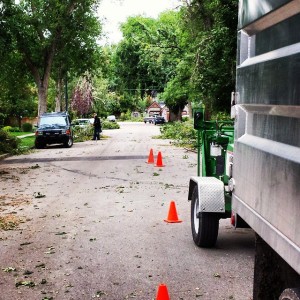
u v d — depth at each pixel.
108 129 66.31
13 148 26.94
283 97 2.62
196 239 7.38
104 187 13.58
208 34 23.98
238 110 3.66
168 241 7.77
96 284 5.85
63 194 12.55
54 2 37.47
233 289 5.63
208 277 6.06
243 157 3.49
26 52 38.41
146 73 82.19
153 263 6.64
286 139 2.68
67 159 22.33
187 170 17.30
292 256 2.46
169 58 44.25
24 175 16.69
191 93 29.83
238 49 3.62
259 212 3.06
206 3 26.39
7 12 27.48
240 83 3.54
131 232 8.39
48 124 31.25
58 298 5.42
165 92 55.84
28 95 61.00
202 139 8.54
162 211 10.19
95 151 26.84
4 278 6.11
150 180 14.87
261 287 3.20
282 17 2.69
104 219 9.45
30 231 8.56
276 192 2.73
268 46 2.96
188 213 9.95
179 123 46.19
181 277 6.07
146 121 100.12
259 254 3.22
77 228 8.73
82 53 41.19
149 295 5.47
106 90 89.88
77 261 6.77
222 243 7.62
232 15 20.20
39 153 26.45
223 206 6.93
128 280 5.97
